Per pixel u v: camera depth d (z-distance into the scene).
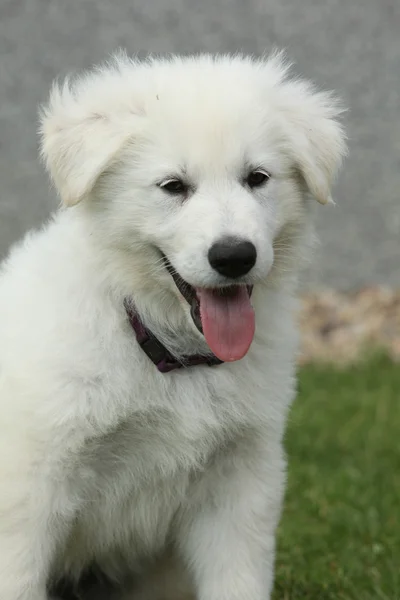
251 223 6.37
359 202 18.36
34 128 18.08
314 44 18.56
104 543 7.30
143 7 18.36
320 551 8.73
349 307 17.06
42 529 6.59
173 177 6.54
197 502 7.23
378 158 18.50
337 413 12.29
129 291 6.79
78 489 6.75
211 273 6.32
